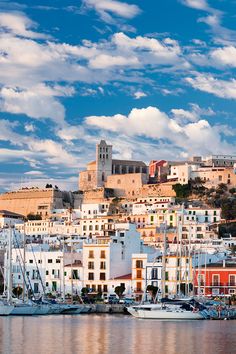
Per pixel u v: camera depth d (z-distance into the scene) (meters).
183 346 180.75
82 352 169.38
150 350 173.88
